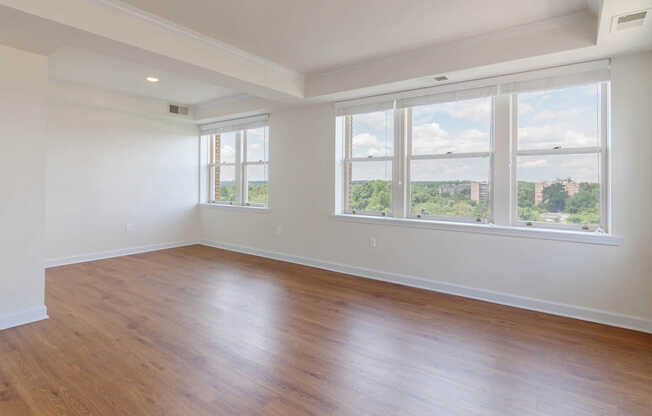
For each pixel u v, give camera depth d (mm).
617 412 1833
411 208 4172
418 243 4004
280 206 5316
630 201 2879
